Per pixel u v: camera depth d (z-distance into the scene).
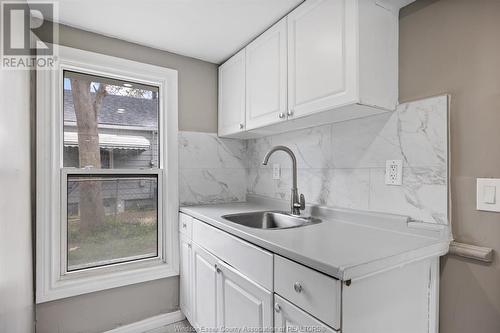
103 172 1.87
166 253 2.04
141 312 1.94
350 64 1.17
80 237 1.79
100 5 1.50
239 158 2.39
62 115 1.74
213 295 1.52
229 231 1.36
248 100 1.87
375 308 0.91
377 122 1.39
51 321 1.64
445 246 1.09
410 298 1.03
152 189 2.05
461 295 1.09
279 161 2.04
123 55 1.91
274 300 1.06
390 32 1.28
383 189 1.36
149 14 1.59
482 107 1.05
